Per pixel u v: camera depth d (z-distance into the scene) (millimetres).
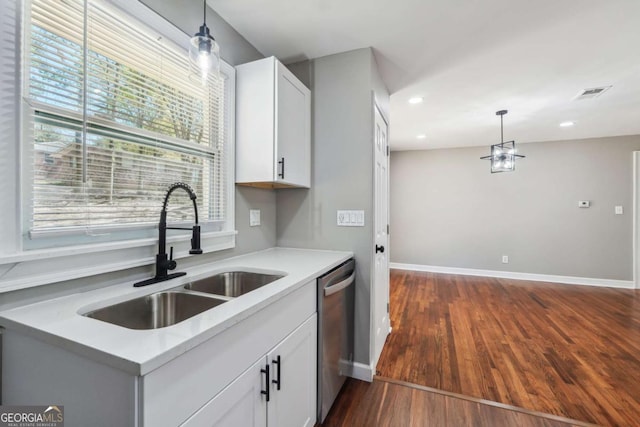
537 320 3045
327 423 1584
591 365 2160
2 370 841
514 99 2975
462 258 5219
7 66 874
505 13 1679
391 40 1945
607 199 4449
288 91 1825
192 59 1210
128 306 1060
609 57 2162
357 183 2035
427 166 5445
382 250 2283
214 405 790
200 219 1578
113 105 1165
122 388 620
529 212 4832
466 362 2213
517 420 1602
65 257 994
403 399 1783
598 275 4477
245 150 1775
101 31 1123
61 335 706
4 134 867
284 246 2232
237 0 1568
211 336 756
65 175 1022
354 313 2020
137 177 1263
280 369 1112
